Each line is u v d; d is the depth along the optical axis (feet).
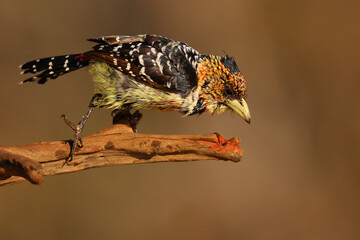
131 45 27.66
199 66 28.86
